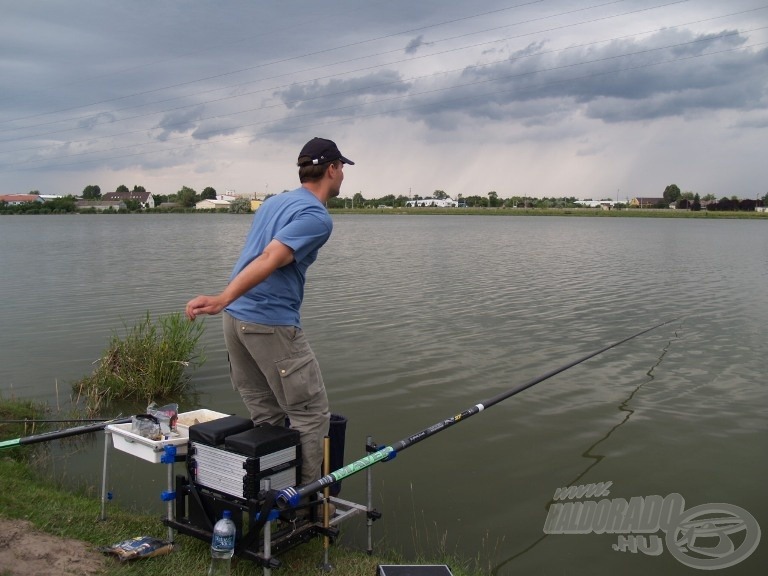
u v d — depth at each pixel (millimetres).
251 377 4250
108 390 8867
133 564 3816
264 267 3695
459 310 15609
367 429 7746
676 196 147625
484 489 6223
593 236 51531
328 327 13484
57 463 6629
